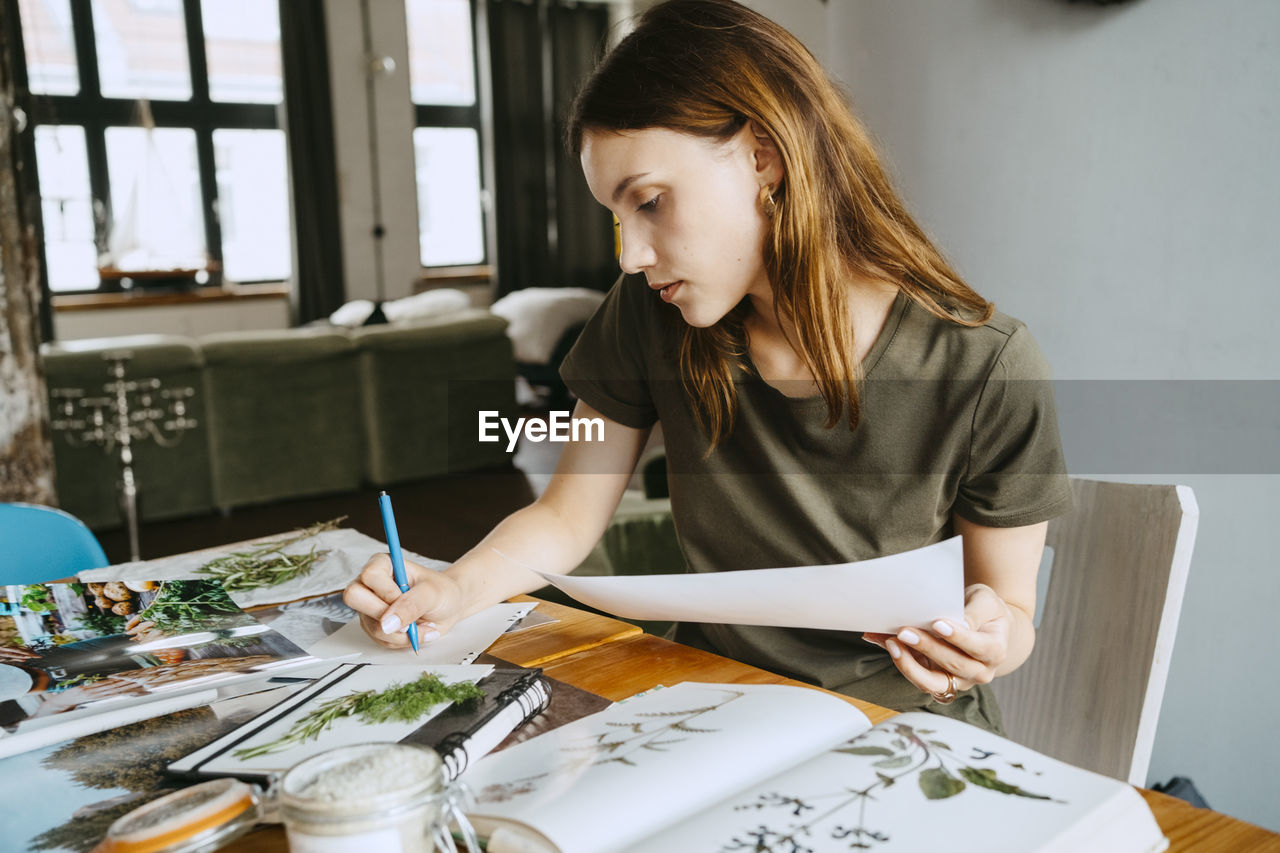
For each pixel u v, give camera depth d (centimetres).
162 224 718
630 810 54
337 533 126
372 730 66
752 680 81
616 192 87
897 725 64
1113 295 155
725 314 100
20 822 60
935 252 100
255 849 57
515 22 825
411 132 814
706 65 84
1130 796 54
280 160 776
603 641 91
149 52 717
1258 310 136
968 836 50
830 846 50
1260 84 133
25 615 94
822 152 91
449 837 50
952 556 68
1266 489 139
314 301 765
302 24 745
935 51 181
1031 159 166
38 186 629
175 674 80
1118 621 99
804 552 105
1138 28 147
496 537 107
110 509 413
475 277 851
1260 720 146
